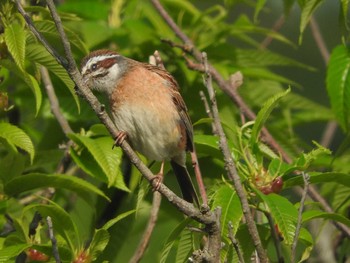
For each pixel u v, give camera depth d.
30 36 10.51
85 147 11.28
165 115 11.19
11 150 10.79
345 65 11.86
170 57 13.27
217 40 13.70
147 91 11.20
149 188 10.80
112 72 11.28
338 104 11.77
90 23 12.77
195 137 10.15
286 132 13.38
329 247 12.28
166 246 9.59
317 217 9.23
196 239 9.74
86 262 9.57
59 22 8.02
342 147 11.39
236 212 9.19
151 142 11.20
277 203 9.03
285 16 12.30
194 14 14.14
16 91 13.28
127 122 11.21
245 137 10.32
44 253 9.59
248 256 9.76
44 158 11.83
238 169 9.66
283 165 9.62
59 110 12.06
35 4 11.77
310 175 9.51
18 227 10.02
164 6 14.20
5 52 10.46
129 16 13.73
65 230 9.73
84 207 13.09
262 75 13.29
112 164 10.57
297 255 12.36
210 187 10.74
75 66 8.17
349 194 11.70
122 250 14.20
